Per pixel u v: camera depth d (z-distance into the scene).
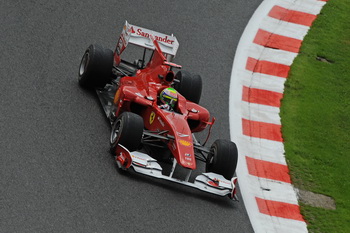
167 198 34.16
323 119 47.81
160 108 36.56
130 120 34.59
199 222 33.25
